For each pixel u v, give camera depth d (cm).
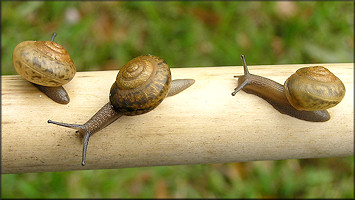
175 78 15
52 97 15
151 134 15
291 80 15
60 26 22
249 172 21
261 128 15
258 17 23
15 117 14
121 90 14
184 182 21
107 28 22
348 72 16
